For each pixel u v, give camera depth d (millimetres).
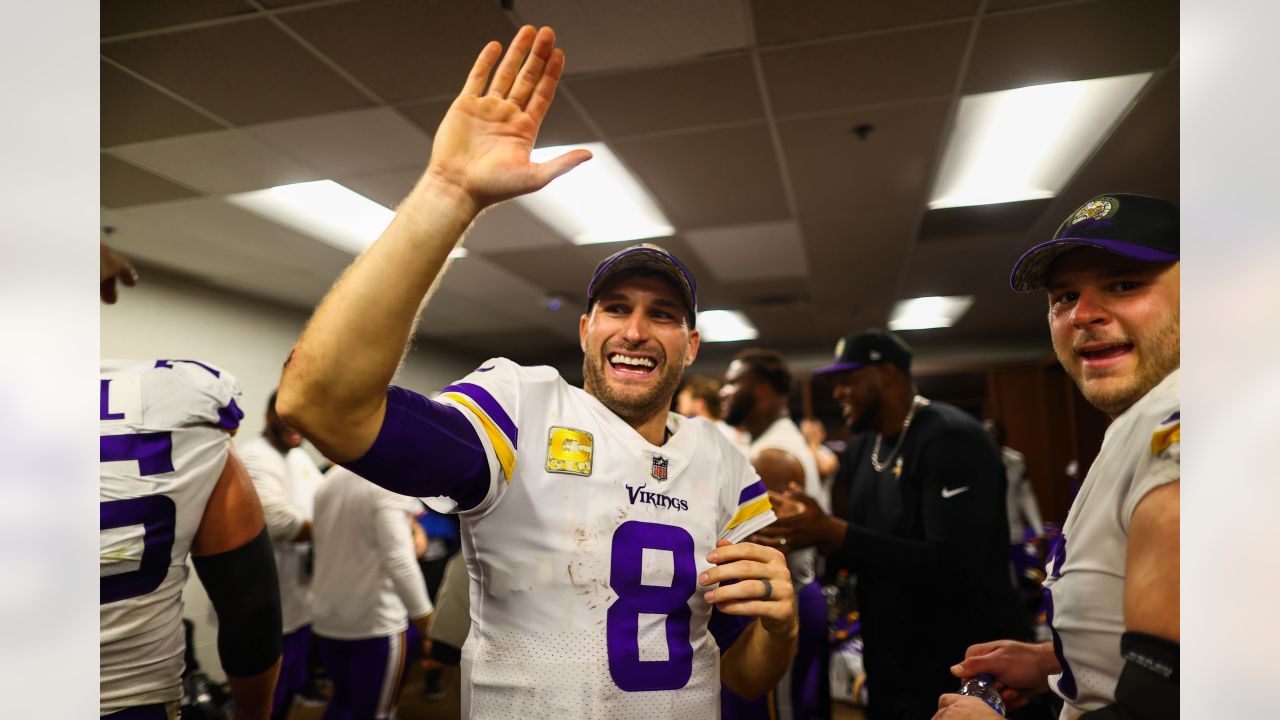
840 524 1701
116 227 4098
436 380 8719
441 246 657
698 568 954
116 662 925
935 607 1713
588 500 904
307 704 3822
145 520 949
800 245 4785
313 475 4094
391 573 2322
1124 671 591
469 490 842
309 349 654
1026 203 3996
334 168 3301
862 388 1994
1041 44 2404
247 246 4492
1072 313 763
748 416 2596
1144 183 3686
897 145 3197
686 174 3506
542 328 7754
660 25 2275
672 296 1047
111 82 2521
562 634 859
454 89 2617
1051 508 8391
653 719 869
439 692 3867
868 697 1865
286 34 2275
